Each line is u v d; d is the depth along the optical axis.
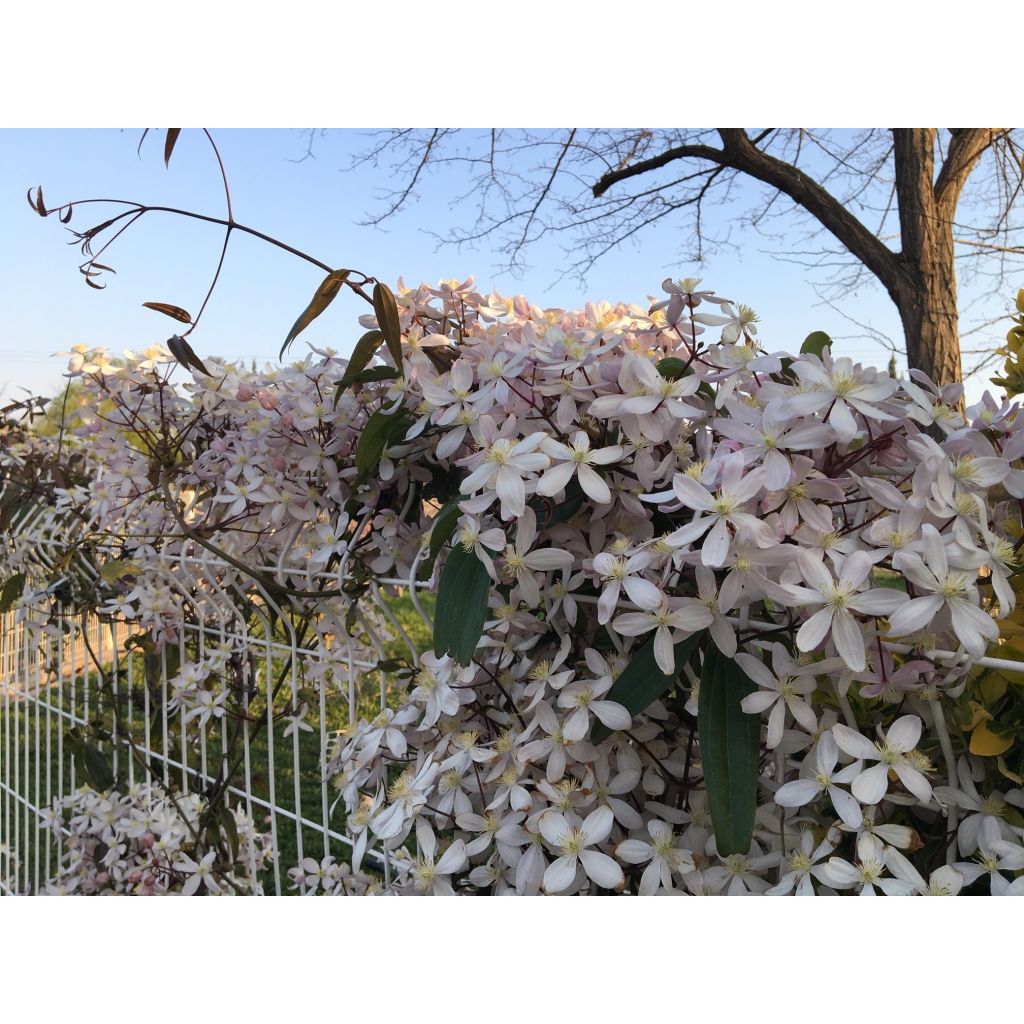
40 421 2.96
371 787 1.21
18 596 2.46
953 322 5.26
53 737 3.59
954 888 0.75
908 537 0.74
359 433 1.35
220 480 1.61
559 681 0.96
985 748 0.79
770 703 0.79
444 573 0.99
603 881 0.85
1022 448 0.80
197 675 1.81
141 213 1.10
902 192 5.41
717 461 0.78
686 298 0.97
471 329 1.29
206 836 1.95
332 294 1.04
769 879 0.91
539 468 0.90
